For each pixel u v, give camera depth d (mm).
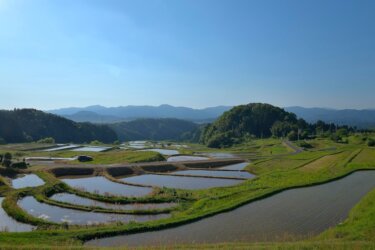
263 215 41719
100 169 86125
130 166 90688
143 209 47500
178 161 106688
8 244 29094
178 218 40062
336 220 39062
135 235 34938
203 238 33656
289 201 48531
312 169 85125
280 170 82688
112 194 58000
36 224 40688
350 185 59656
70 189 61656
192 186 68875
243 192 55375
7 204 48344
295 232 35094
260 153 148750
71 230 35281
